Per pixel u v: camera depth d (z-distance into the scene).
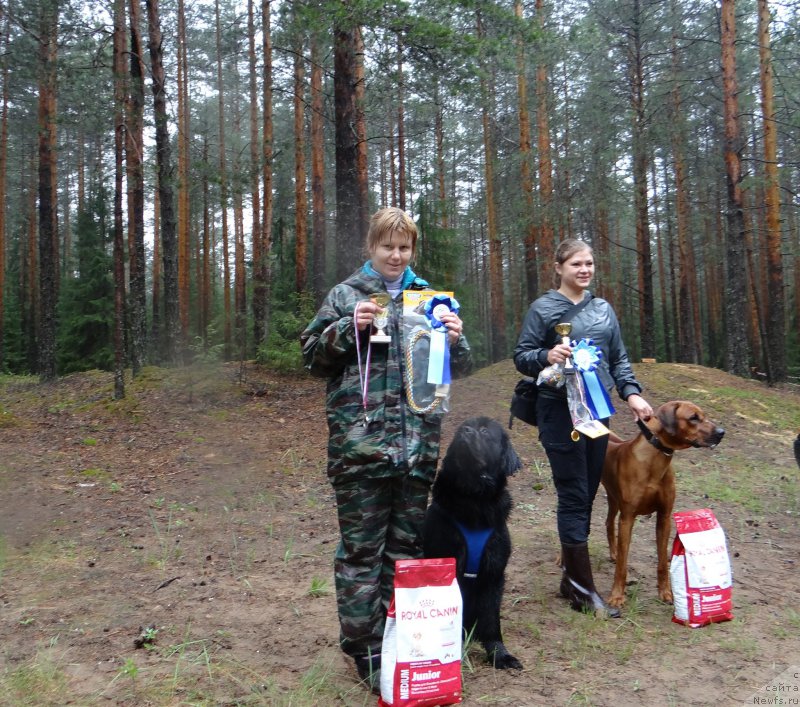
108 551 4.77
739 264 15.02
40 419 10.71
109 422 10.17
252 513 5.84
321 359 2.74
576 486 3.71
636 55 18.19
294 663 3.04
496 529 2.94
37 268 30.48
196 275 31.17
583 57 18.36
